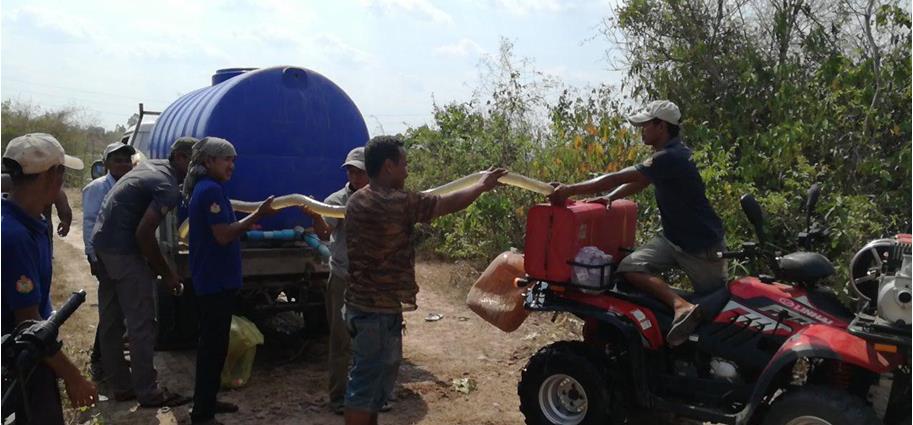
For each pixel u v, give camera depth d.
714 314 4.13
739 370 4.17
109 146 6.19
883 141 7.27
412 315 7.73
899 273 3.47
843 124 7.27
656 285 4.32
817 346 3.61
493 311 5.02
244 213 6.03
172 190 5.11
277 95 6.07
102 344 5.36
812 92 7.61
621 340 4.63
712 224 4.30
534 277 4.57
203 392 4.78
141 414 5.11
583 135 8.23
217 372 4.80
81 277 9.95
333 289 5.07
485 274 5.17
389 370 3.81
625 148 7.77
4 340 2.68
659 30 8.98
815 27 8.59
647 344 4.29
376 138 3.80
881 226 6.10
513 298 4.98
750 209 4.20
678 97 8.59
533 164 8.60
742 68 8.09
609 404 4.34
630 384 4.51
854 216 6.10
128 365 5.48
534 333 6.95
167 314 6.27
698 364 4.28
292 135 6.11
